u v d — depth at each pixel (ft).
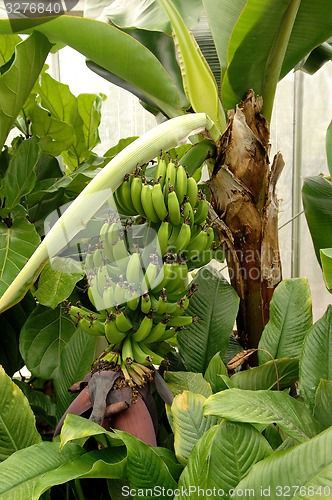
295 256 6.45
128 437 1.78
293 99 6.21
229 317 2.69
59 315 2.96
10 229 2.73
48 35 2.83
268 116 2.87
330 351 2.26
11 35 3.40
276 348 2.54
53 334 2.90
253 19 2.41
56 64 5.73
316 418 1.99
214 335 2.67
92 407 2.00
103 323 2.11
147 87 3.02
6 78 2.65
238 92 2.78
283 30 2.50
